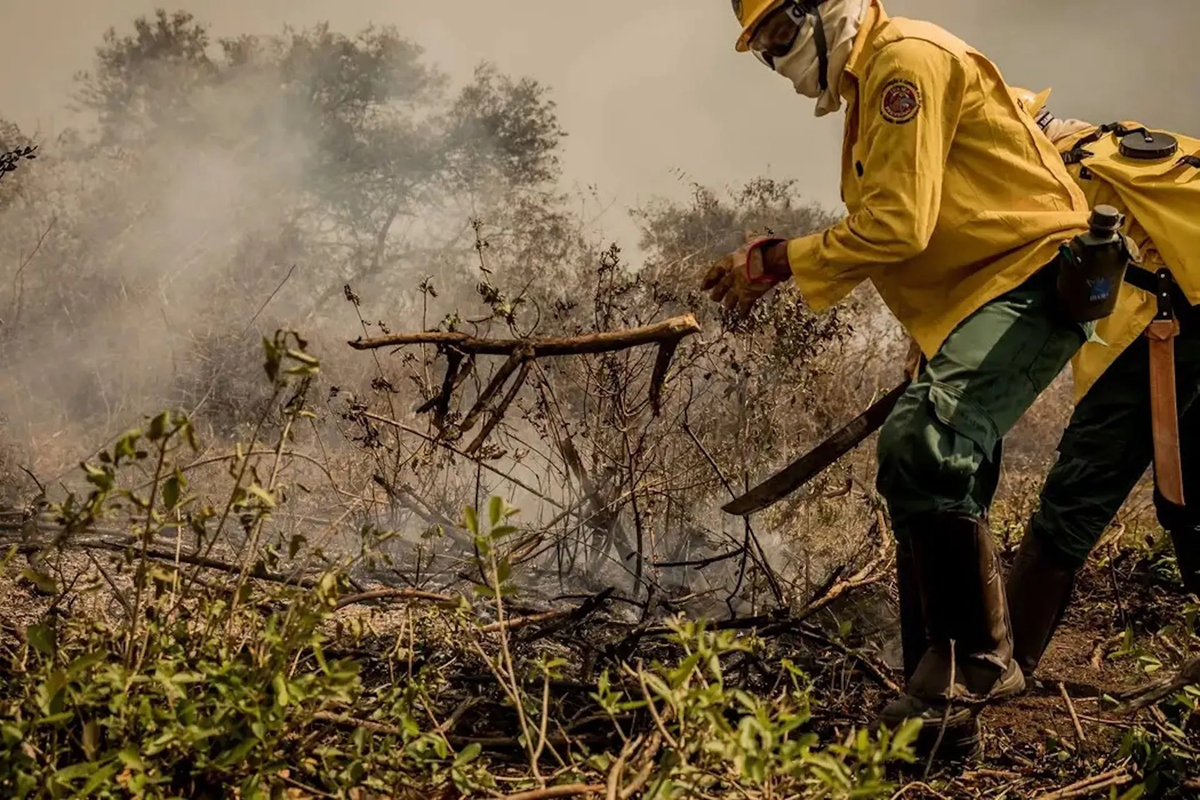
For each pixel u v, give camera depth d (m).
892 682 3.00
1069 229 2.66
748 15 2.77
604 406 4.37
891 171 2.58
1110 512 3.14
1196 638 3.25
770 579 3.46
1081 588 4.26
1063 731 2.96
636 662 3.06
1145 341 3.04
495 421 3.03
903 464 2.58
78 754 1.98
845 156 2.83
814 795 1.86
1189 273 2.87
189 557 2.67
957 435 2.56
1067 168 3.07
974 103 2.68
